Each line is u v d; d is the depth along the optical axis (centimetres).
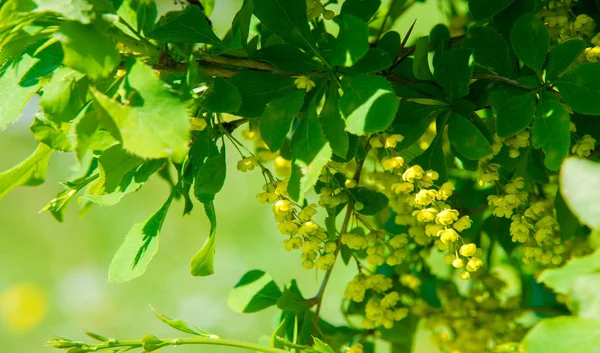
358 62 75
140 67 71
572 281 71
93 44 71
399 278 84
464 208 85
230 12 118
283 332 80
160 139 71
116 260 76
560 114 75
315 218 107
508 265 88
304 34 76
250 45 77
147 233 77
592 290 70
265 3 76
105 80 73
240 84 76
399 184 77
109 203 77
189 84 74
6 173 75
